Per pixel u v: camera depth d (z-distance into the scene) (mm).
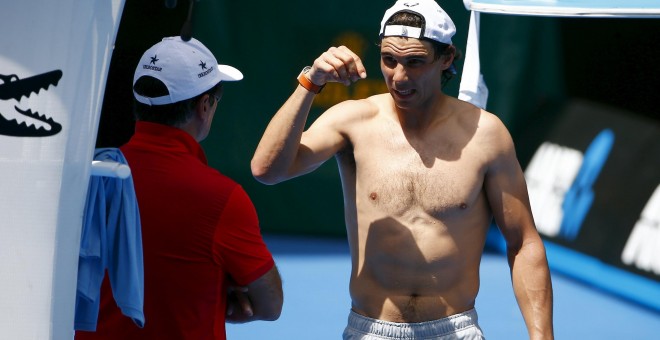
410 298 12297
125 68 26125
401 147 12367
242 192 10883
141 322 9789
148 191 10633
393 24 11547
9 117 8172
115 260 9664
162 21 30188
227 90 32250
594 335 23703
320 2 31281
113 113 25578
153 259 10578
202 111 11172
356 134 12523
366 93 31234
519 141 32969
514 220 12406
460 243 12328
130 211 9609
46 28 8133
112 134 25516
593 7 11477
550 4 12062
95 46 8172
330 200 33156
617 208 28234
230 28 31547
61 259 8242
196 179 10695
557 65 32594
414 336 12266
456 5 30547
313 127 12625
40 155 8188
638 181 28094
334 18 31297
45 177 8195
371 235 12398
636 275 26609
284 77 31953
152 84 10828
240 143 32562
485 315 25016
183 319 10672
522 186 12469
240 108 32344
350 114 12609
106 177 9586
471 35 14312
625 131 29734
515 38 32406
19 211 8203
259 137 32500
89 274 9578
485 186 12430
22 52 8148
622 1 12031
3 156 8180
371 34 31125
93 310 9773
